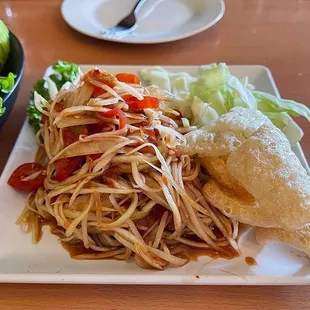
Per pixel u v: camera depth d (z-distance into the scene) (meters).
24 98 0.30
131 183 0.21
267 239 0.20
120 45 0.35
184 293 0.19
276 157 0.19
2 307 0.18
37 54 0.34
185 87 0.28
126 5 0.39
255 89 0.30
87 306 0.19
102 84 0.22
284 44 0.36
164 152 0.21
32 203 0.22
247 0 0.42
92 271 0.19
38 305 0.19
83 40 0.36
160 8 0.39
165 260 0.20
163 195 0.21
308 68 0.33
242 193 0.20
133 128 0.21
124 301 0.19
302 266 0.19
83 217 0.21
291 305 0.19
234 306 0.19
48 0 0.41
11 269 0.19
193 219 0.21
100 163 0.21
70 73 0.29
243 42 0.36
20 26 0.38
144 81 0.29
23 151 0.25
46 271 0.19
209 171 0.21
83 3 0.39
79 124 0.21
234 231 0.21
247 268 0.19
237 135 0.21
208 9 0.38
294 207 0.18
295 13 0.40
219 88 0.27
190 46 0.36
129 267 0.20
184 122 0.24
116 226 0.21
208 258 0.20
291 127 0.25
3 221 0.21
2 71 0.28
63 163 0.21
